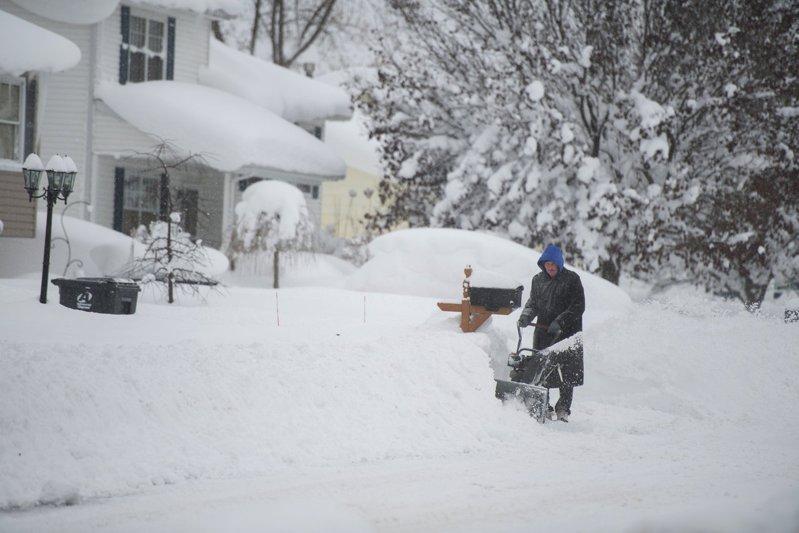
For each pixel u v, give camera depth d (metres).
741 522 22.14
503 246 77.38
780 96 99.81
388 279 78.81
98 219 112.56
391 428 32.59
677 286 108.00
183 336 43.19
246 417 31.00
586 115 108.56
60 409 28.42
